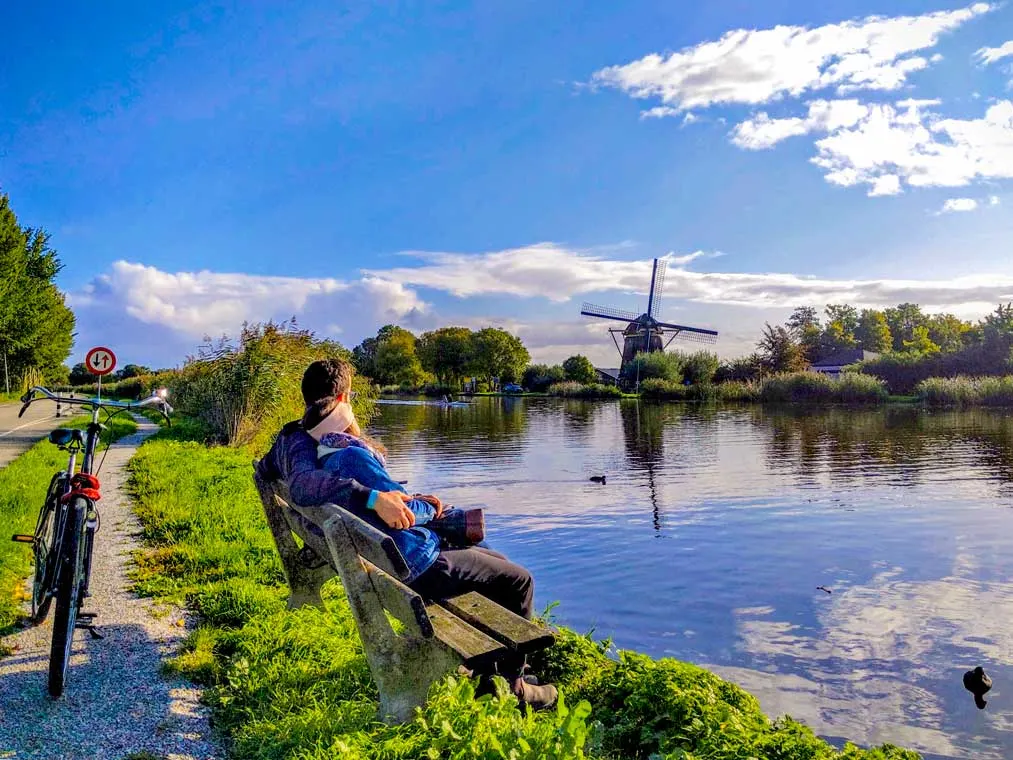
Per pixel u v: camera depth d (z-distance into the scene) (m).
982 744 6.16
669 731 4.41
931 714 6.71
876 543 13.59
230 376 20.30
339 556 3.75
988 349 72.88
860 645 8.45
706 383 78.81
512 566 4.38
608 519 15.96
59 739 3.82
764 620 9.32
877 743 6.18
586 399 89.69
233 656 4.95
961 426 38.75
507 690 3.73
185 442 19.97
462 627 3.85
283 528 5.73
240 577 6.77
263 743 3.76
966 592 10.51
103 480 12.93
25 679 4.55
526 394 116.06
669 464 25.42
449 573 4.20
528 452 29.78
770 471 23.27
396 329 144.12
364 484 4.12
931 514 16.12
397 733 3.51
